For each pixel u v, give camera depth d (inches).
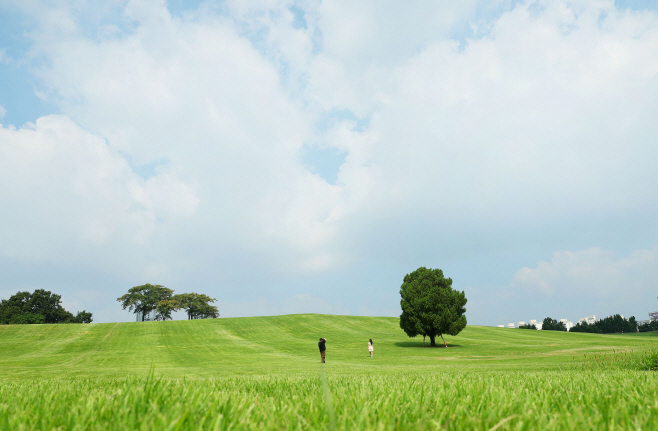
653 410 60.2
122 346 2149.4
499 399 81.4
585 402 78.9
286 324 3073.3
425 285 2041.1
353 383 155.5
